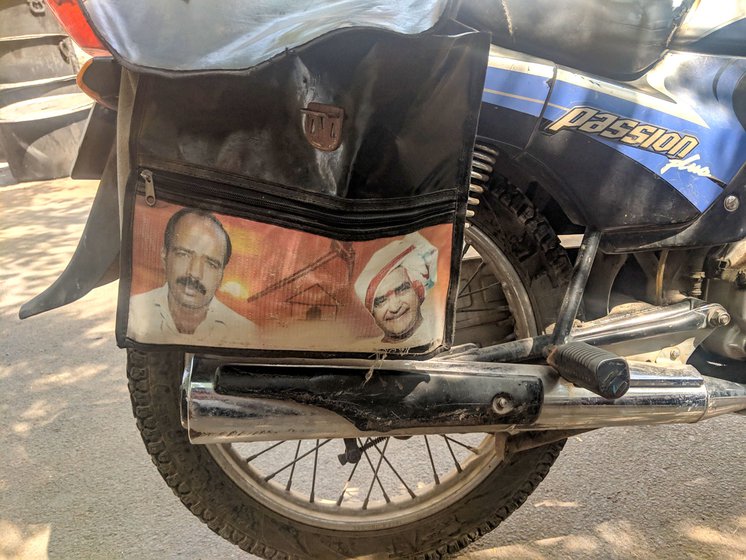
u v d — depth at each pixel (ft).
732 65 5.15
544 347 5.08
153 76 3.55
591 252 5.17
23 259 14.93
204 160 3.73
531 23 4.80
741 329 5.80
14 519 7.09
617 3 4.80
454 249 4.30
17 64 20.02
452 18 3.68
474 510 6.19
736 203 5.23
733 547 6.63
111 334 11.34
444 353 5.06
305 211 3.89
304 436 4.52
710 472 7.68
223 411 4.32
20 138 20.58
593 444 8.20
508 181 5.33
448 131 4.01
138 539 6.82
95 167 4.89
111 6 3.54
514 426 4.87
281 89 3.69
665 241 5.25
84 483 7.64
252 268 3.91
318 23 3.62
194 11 3.64
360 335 4.18
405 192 4.05
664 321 5.37
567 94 4.77
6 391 9.60
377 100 3.84
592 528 6.91
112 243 4.47
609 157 4.95
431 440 8.34
